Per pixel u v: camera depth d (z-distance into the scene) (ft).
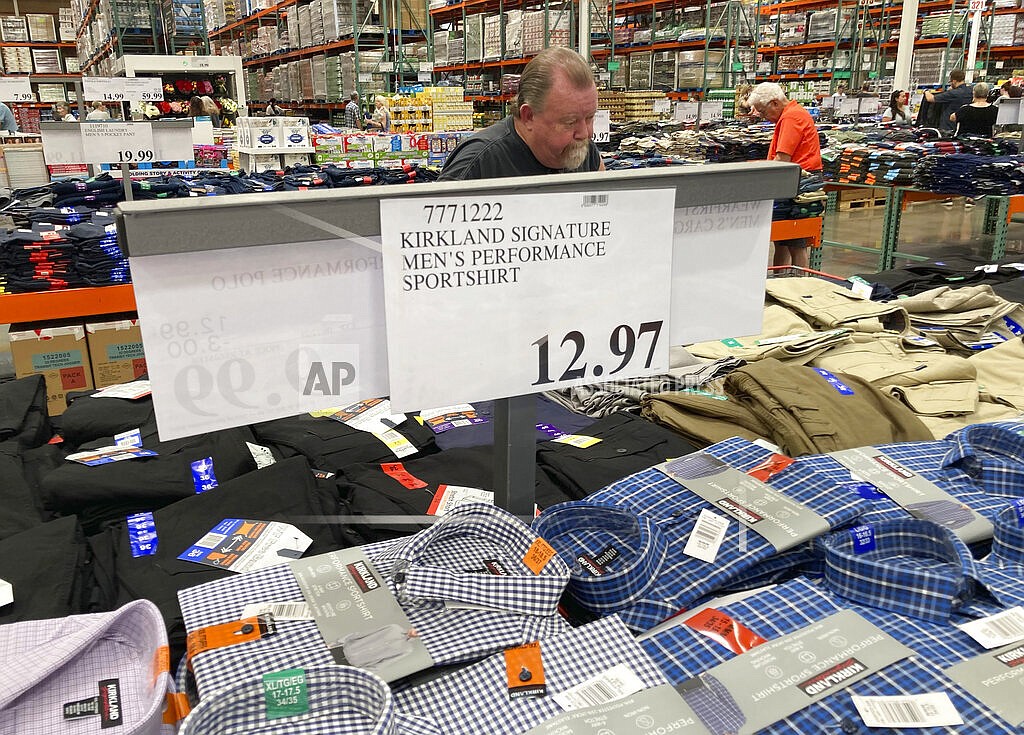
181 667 3.00
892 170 22.04
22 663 2.68
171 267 2.58
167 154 16.42
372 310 2.94
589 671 2.85
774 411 5.37
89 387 12.95
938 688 2.74
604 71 37.96
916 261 22.12
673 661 2.94
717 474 3.98
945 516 3.71
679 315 3.58
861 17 37.91
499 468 3.58
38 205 15.42
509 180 2.99
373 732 2.18
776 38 38.32
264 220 2.61
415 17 34.53
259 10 42.16
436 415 5.98
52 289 12.28
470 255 2.94
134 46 30.40
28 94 30.60
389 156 24.03
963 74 29.78
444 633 2.99
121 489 4.36
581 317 3.22
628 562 3.39
